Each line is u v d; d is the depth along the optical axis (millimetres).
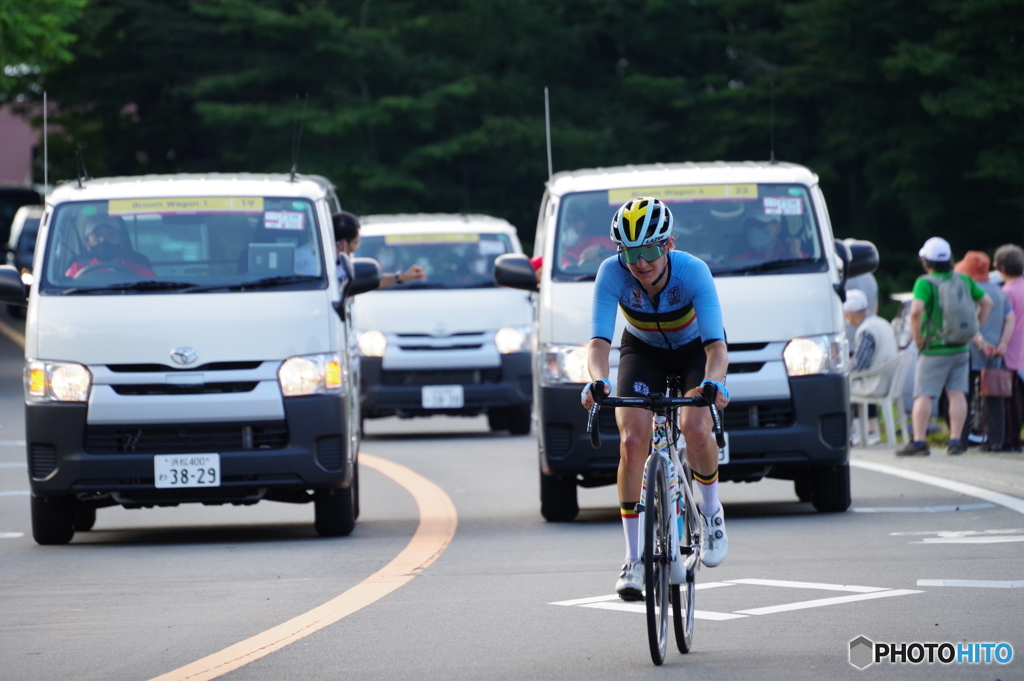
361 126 163875
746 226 39750
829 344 38062
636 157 164875
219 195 38094
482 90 165750
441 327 66125
